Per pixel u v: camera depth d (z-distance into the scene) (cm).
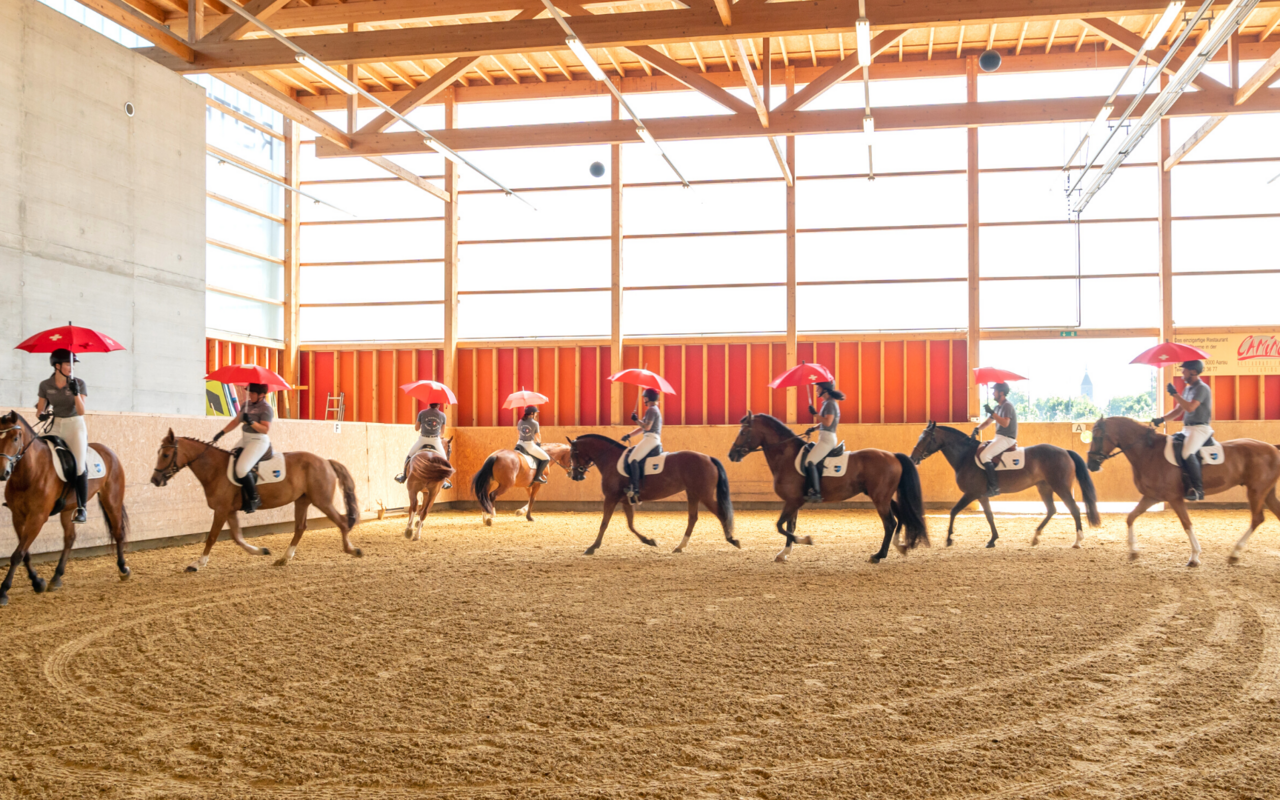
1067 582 721
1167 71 1566
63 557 720
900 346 1683
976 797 300
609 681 439
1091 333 1623
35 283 999
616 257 1741
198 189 1260
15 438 646
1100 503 1585
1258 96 1302
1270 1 1034
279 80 1753
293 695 420
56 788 312
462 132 1465
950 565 825
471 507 1719
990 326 1661
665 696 413
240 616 604
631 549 984
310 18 1320
